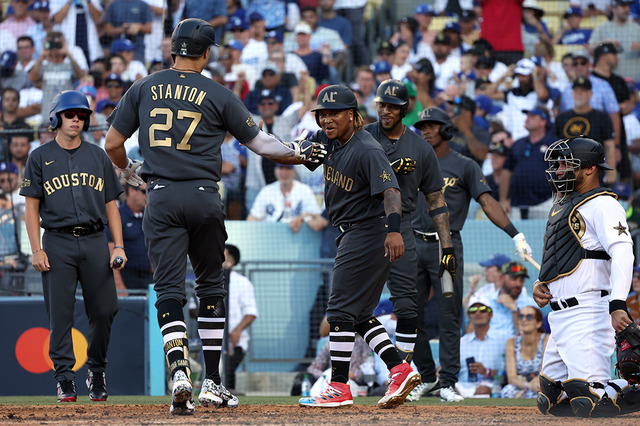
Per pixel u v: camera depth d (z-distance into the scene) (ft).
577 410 40.78
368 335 50.01
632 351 40.42
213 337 46.60
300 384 90.38
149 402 62.13
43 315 83.97
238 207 116.37
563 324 41.81
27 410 49.11
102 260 61.05
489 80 128.36
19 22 134.41
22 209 105.70
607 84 122.21
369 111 126.31
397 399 49.19
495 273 93.56
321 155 47.91
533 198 112.88
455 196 68.85
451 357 68.03
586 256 41.29
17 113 129.18
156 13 132.46
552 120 120.26
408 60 136.26
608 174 113.39
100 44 132.57
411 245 60.44
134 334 85.10
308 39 135.64
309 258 104.99
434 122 68.23
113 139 45.52
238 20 137.49
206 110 44.06
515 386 87.51
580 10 138.21
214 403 46.60
